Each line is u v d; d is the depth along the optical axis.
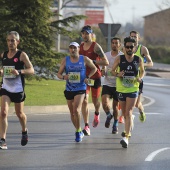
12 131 24.30
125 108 21.52
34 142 21.84
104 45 99.50
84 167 17.47
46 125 26.52
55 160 18.47
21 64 19.77
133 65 21.08
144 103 38.78
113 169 17.27
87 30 23.09
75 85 21.45
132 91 21.14
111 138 23.17
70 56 21.50
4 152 19.67
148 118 30.03
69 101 21.88
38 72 46.56
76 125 21.95
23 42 44.81
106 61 23.33
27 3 44.12
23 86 19.86
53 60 45.75
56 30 47.09
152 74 76.31
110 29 39.19
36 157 18.94
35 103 32.62
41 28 45.41
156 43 141.25
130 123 21.09
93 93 24.06
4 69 19.69
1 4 44.53
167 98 43.03
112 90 24.31
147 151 20.39
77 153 19.80
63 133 24.25
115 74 21.25
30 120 28.11
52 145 21.30
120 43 24.36
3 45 44.50
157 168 17.53
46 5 44.88
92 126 26.59
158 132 25.05
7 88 19.69
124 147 20.95
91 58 23.28
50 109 31.91
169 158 19.17
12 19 44.41
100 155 19.47
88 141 22.34
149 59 24.41
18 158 18.69
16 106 20.00
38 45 45.31
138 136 23.78
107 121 24.67
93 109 33.72
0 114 19.86
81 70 21.41
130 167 17.61
